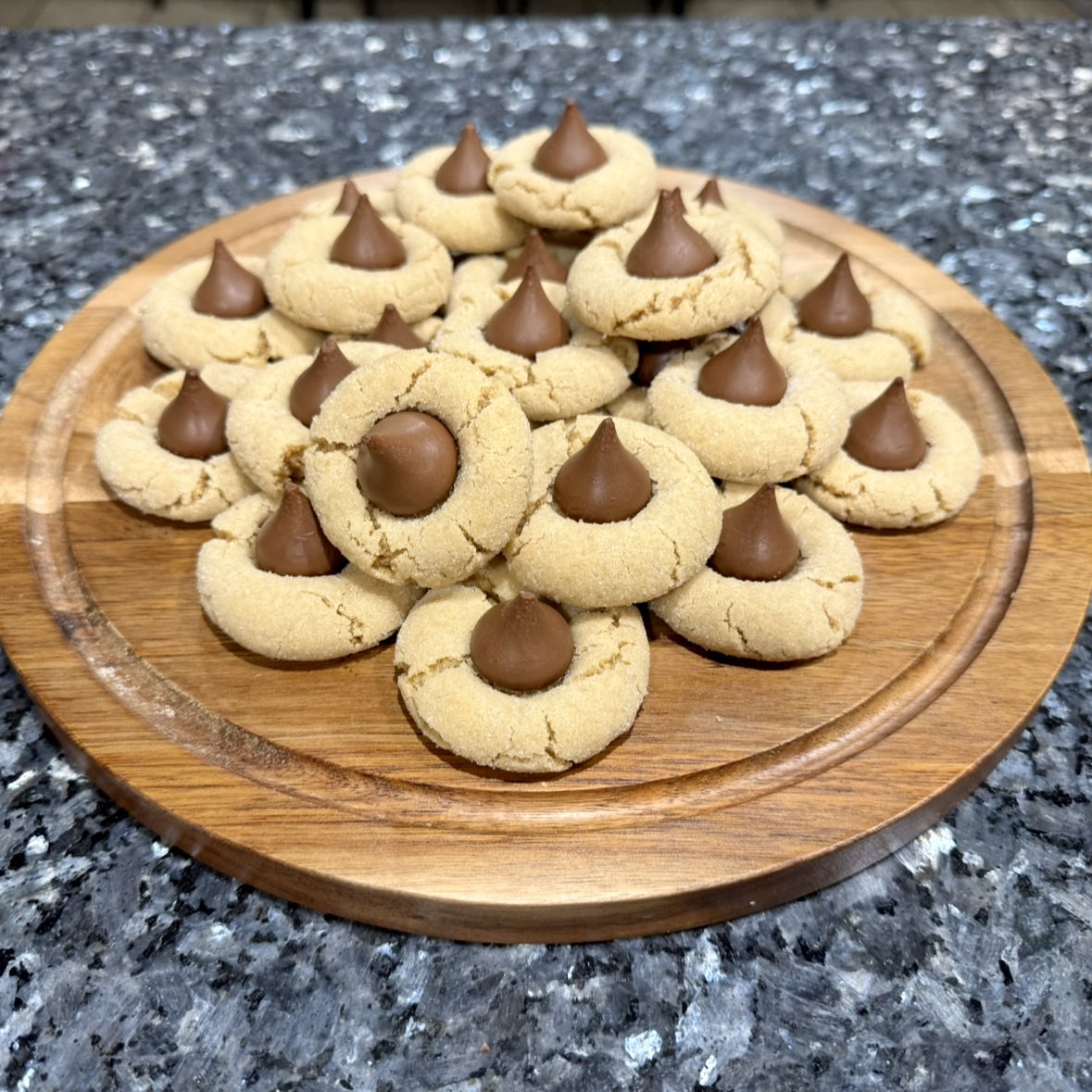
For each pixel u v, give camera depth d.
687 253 0.28
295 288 0.30
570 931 0.21
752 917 0.22
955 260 0.39
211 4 0.78
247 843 0.21
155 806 0.22
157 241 0.39
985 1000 0.21
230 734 0.23
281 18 0.77
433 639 0.24
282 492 0.26
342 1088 0.19
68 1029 0.20
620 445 0.24
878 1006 0.20
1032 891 0.22
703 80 0.49
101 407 0.31
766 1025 0.20
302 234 0.31
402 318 0.29
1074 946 0.21
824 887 0.22
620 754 0.23
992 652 0.24
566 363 0.27
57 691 0.24
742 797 0.22
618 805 0.22
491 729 0.22
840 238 0.37
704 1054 0.20
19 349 0.34
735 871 0.21
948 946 0.21
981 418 0.31
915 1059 0.20
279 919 0.22
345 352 0.28
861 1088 0.19
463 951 0.21
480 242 0.33
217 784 0.22
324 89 0.48
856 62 0.50
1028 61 0.50
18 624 0.25
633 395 0.30
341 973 0.21
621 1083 0.20
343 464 0.25
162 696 0.24
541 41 0.52
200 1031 0.20
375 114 0.46
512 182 0.31
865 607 0.26
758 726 0.23
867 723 0.24
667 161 0.43
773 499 0.25
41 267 0.38
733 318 0.27
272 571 0.25
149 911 0.22
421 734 0.23
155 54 0.50
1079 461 0.29
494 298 0.30
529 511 0.25
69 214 0.40
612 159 0.32
